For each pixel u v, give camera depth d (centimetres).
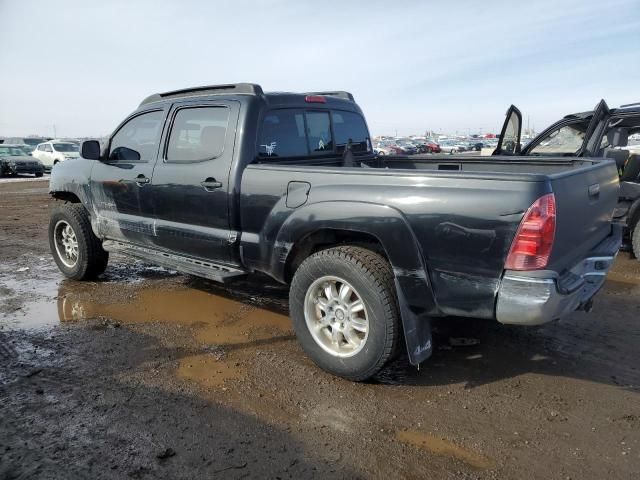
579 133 755
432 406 319
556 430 293
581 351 399
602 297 528
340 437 285
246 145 403
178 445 275
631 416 306
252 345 409
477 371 366
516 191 282
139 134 495
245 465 260
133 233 504
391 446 277
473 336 427
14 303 509
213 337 424
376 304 324
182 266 456
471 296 302
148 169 472
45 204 1327
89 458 263
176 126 456
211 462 261
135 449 271
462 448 276
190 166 433
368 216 325
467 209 294
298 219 357
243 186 395
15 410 307
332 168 349
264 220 384
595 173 356
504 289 289
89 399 321
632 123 708
